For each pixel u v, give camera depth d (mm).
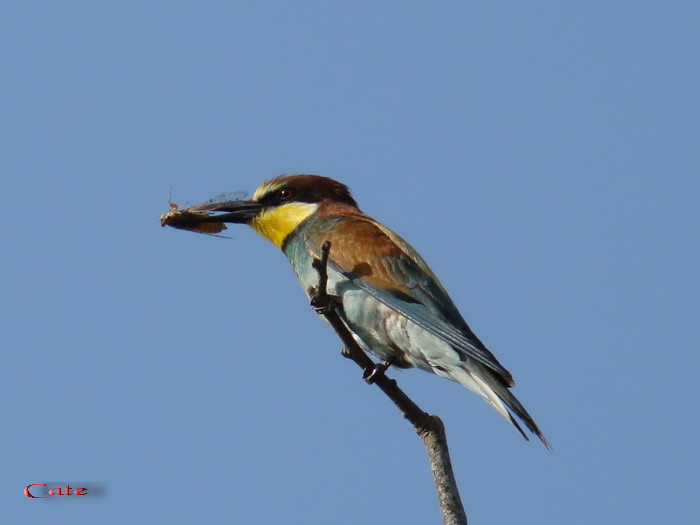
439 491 8984
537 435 10148
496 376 10586
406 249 11820
